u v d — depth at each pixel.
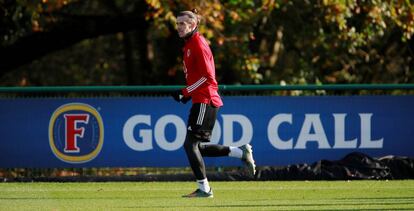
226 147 33.31
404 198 33.56
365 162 42.22
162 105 43.06
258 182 41.22
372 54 77.75
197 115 31.66
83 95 43.56
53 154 43.25
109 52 97.19
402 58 79.69
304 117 43.38
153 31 78.88
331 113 43.53
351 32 63.75
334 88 43.75
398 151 43.84
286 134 43.34
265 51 74.81
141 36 85.12
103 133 43.12
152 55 90.06
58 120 43.22
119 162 43.09
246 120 43.28
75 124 43.19
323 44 68.69
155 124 43.09
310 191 36.62
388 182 40.72
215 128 43.16
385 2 61.62
